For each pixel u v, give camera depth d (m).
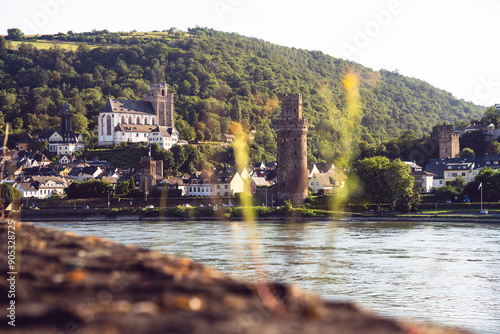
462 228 178.12
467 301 77.75
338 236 153.88
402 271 98.44
